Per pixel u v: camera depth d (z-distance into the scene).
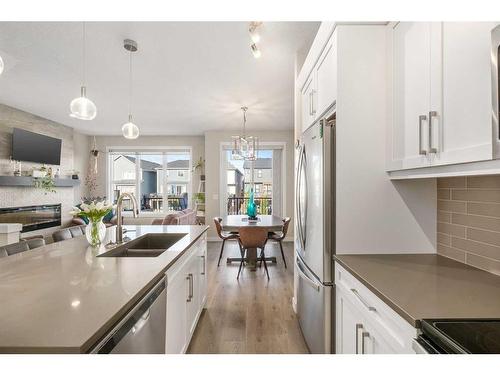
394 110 1.55
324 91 1.93
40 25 2.44
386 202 1.68
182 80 3.71
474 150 0.98
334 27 1.70
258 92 4.16
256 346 2.19
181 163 7.69
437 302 1.00
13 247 1.93
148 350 1.19
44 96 4.39
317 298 1.82
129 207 7.70
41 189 5.59
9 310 0.92
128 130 3.32
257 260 4.30
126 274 1.30
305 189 2.11
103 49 2.88
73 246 1.97
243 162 7.38
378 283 1.20
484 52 0.94
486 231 1.36
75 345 0.72
